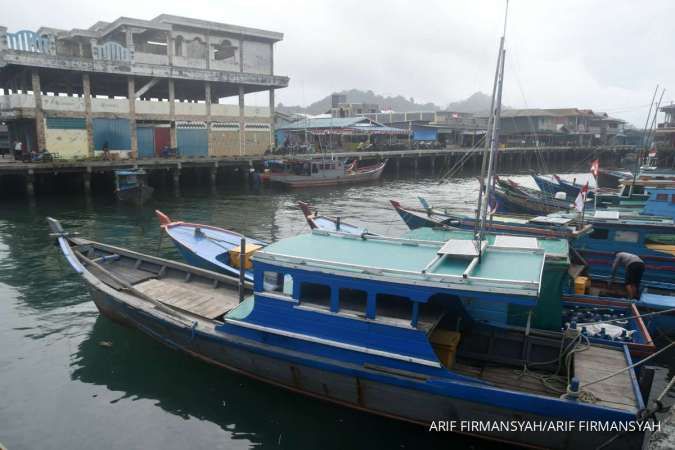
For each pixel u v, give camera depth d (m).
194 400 8.99
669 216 16.94
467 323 9.02
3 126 44.62
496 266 7.89
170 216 25.92
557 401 6.93
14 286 14.27
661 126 50.28
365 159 52.41
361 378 7.99
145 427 8.23
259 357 8.88
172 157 37.97
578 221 14.95
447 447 7.83
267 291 8.82
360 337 8.00
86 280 11.21
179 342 10.16
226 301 11.12
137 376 9.72
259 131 44.31
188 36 40.16
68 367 9.97
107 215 25.97
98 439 7.89
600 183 39.34
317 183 39.69
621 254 12.19
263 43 44.81
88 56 38.56
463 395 7.43
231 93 48.94
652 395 9.07
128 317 10.97
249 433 8.17
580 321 10.09
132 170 30.62
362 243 9.52
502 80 7.59
